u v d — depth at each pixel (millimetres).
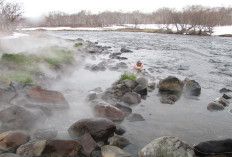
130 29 74250
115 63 16875
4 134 5340
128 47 28078
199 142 5496
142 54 22109
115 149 5086
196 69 15281
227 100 9180
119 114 7039
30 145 5062
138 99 8828
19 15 44844
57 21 101688
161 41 36125
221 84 11781
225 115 7727
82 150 5156
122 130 6180
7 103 7609
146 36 48094
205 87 11180
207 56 20688
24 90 8641
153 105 8508
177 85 10367
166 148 4930
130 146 5539
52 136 5699
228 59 19109
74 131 5820
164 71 14633
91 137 5484
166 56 20812
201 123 7043
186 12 61906
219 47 27516
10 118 6246
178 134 6285
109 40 38375
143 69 14484
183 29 58250
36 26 89062
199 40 37688
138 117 7160
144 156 4898
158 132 6348
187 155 4914
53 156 4914
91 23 104938
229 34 49812
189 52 23344
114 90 9602
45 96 7742
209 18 55344
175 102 8930
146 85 10977
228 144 5305
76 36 47438
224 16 82688
